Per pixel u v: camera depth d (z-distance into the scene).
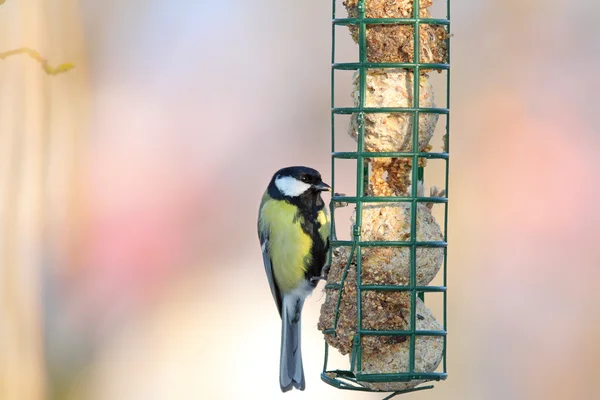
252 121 16.92
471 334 15.48
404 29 9.34
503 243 15.84
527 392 15.14
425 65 9.32
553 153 16.11
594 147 16.19
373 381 9.10
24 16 13.71
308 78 17.39
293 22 17.75
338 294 9.49
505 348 15.39
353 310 9.33
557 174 16.00
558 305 15.52
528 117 16.39
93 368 14.20
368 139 9.45
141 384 14.52
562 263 15.68
